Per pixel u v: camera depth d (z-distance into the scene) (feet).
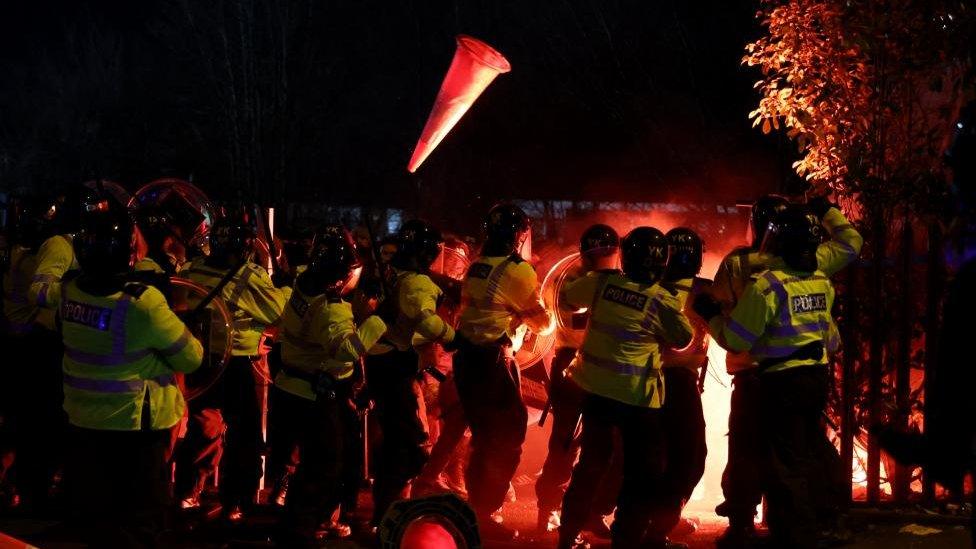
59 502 24.31
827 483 20.70
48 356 23.57
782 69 26.12
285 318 20.79
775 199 21.03
